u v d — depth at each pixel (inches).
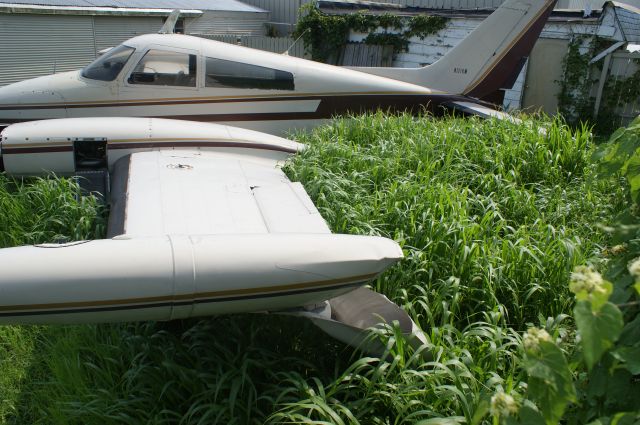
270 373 99.3
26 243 153.3
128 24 513.0
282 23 681.6
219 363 100.4
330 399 91.4
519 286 129.7
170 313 97.5
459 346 103.8
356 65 535.8
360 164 194.5
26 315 90.9
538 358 49.1
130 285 93.1
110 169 184.7
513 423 49.5
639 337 55.4
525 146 215.6
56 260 93.0
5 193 166.9
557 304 124.7
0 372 112.0
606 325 45.4
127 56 235.0
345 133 234.2
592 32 406.6
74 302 91.4
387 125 239.1
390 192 165.3
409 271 128.9
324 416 88.0
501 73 311.9
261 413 91.5
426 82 306.0
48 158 178.7
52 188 165.8
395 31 509.0
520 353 95.1
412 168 199.8
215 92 244.7
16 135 175.9
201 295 96.5
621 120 410.9
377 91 274.2
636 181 73.4
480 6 545.6
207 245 100.0
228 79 245.3
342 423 82.4
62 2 471.5
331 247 104.3
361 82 270.5
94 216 160.4
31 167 178.7
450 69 305.9
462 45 303.4
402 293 125.6
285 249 102.0
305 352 112.4
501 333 104.3
